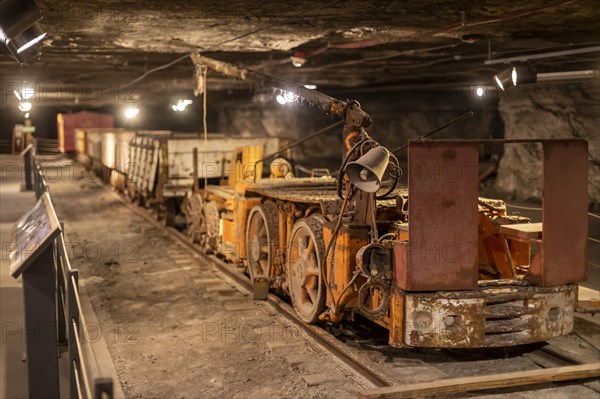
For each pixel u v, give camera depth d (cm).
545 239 581
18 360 584
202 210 1161
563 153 581
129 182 1819
